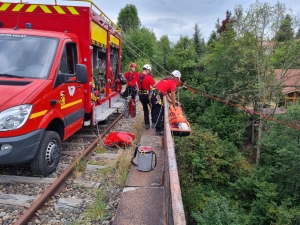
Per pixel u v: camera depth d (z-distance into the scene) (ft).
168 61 97.25
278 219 39.58
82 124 21.67
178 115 21.76
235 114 73.51
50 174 15.79
